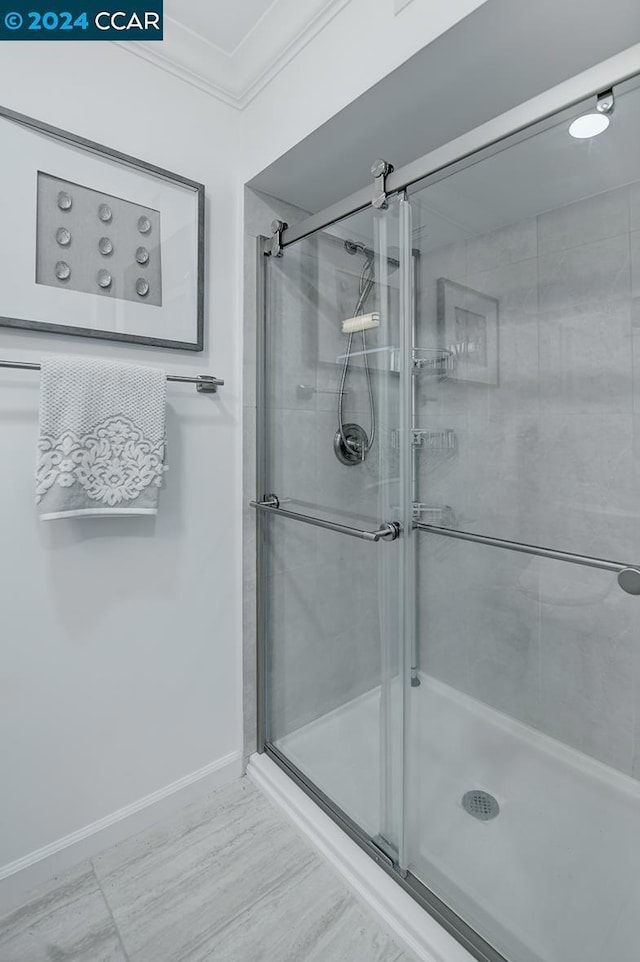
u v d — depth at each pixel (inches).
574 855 46.0
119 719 53.6
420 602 48.9
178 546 57.7
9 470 45.1
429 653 49.6
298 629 61.4
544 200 42.7
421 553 48.8
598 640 46.6
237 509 63.2
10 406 44.9
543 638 49.6
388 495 49.3
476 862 46.9
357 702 53.9
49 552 47.8
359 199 48.6
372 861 49.5
